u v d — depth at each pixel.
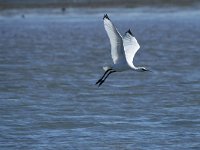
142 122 25.12
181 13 68.31
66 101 28.70
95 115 26.25
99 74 35.56
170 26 60.16
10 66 38.19
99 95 29.97
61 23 63.00
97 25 61.28
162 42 49.66
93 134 23.66
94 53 44.09
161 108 27.25
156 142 22.73
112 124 24.84
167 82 32.88
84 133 23.80
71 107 27.58
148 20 64.38
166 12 68.88
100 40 51.75
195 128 24.30
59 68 37.47
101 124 24.92
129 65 19.84
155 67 37.75
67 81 33.34
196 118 25.64
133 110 26.98
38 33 56.81
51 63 39.34
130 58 20.17
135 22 63.22
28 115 26.27
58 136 23.47
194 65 38.03
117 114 26.36
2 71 36.34
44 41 51.53
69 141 22.89
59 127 24.59
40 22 64.00
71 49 46.31
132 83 32.81
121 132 23.84
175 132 23.81
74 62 39.78
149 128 24.33
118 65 19.84
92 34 55.75
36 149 22.16
